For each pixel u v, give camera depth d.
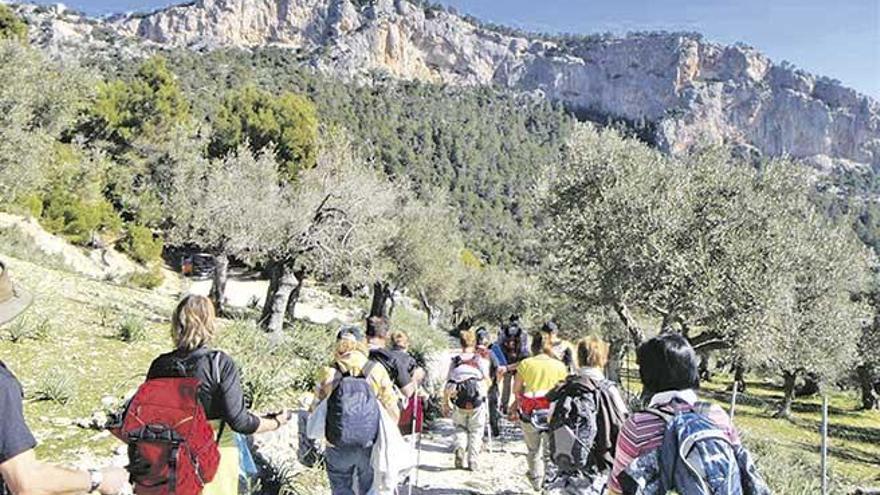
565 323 29.64
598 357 6.00
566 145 17.64
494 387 12.11
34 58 22.48
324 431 5.71
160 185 44.72
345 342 6.16
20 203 32.84
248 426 3.96
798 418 38.25
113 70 103.62
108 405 7.84
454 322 59.19
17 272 15.15
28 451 2.28
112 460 6.54
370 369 6.04
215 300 22.47
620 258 15.10
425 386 14.97
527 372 7.65
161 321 13.98
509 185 140.12
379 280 27.66
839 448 29.11
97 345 10.38
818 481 14.29
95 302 14.06
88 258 35.66
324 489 7.64
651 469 3.24
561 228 16.27
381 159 117.00
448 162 139.00
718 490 3.02
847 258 19.88
